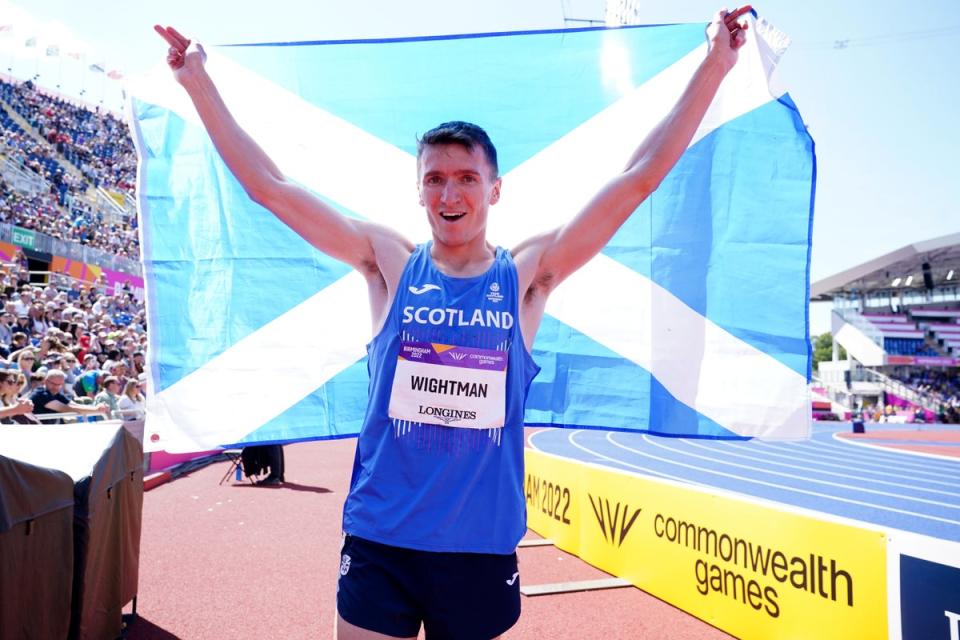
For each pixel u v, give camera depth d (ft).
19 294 38.81
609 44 9.30
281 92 9.22
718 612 12.54
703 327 9.11
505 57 9.36
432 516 4.80
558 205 9.39
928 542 8.93
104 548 10.41
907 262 138.00
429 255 5.41
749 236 9.12
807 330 8.99
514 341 5.16
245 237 9.05
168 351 8.73
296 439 8.93
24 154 80.74
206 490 27.55
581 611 13.41
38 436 10.76
